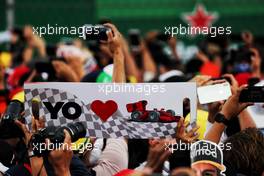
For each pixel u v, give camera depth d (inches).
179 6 922.1
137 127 261.6
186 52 848.3
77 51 507.2
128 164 312.5
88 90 262.8
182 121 258.7
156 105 261.4
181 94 260.8
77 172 265.1
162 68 586.6
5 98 389.7
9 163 297.7
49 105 263.4
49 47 548.1
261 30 914.7
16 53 671.8
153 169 233.1
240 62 491.5
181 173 193.9
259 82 350.0
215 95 292.7
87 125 263.4
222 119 272.5
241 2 913.5
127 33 923.4
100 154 293.6
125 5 920.9
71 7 903.1
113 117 262.8
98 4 917.2
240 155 260.4
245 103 271.0
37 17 901.2
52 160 241.8
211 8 917.8
